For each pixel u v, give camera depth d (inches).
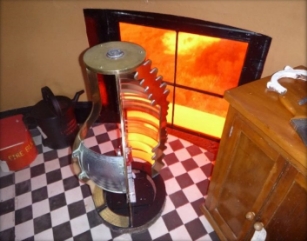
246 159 35.3
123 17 55.3
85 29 60.3
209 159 67.9
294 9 37.4
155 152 49.6
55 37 62.6
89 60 31.8
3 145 60.6
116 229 51.1
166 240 51.4
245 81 52.2
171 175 63.8
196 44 54.2
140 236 52.0
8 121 66.5
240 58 51.2
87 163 40.8
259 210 34.6
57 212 56.4
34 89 71.7
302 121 28.4
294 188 28.0
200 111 66.2
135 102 50.6
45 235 52.4
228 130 37.5
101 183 42.1
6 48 62.6
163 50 59.1
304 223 28.0
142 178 58.9
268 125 28.9
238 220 41.3
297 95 32.6
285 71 35.9
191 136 70.9
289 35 40.1
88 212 56.3
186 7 47.6
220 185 43.8
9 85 68.9
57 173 64.9
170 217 55.1
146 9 51.8
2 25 59.2
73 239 51.7
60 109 62.9
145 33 57.6
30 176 64.2
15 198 59.2
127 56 32.6
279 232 32.3
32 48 64.1
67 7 57.2
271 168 30.8
